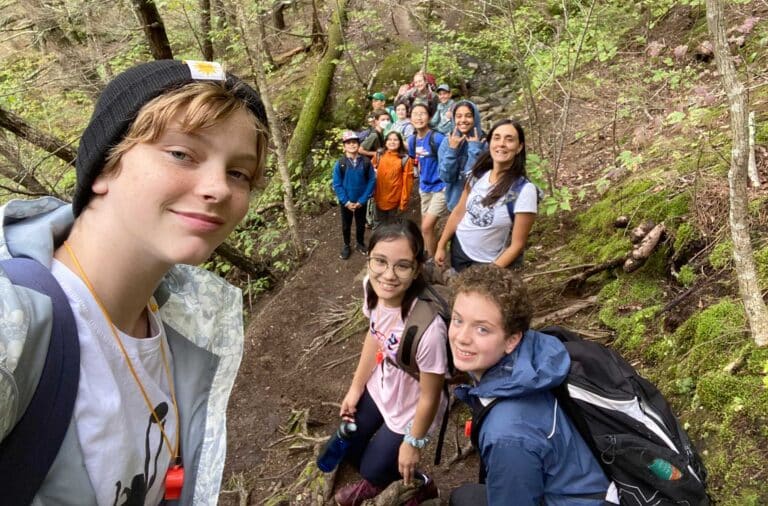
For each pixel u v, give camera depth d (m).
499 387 1.54
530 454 1.45
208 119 0.77
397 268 2.06
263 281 6.68
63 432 0.80
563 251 4.36
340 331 5.00
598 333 3.38
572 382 1.54
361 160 5.77
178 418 1.15
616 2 5.78
